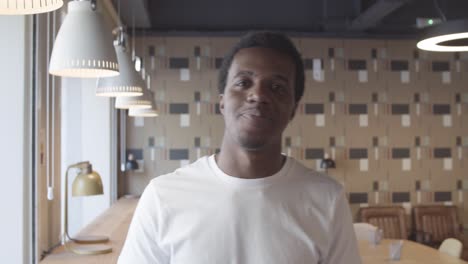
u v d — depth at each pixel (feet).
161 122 20.10
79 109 16.70
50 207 10.59
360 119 20.61
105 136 16.83
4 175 8.48
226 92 3.86
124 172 19.94
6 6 4.66
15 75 8.47
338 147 20.57
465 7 19.44
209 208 3.70
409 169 20.80
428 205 20.74
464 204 20.94
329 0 18.79
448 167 20.93
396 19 19.85
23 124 8.50
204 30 19.93
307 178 3.93
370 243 13.69
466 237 20.93
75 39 6.62
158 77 20.01
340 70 20.49
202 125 20.18
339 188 3.98
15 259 8.52
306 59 20.35
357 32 20.15
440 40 9.45
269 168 3.84
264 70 3.73
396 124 20.74
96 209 17.02
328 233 3.80
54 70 6.68
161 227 3.74
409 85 20.75
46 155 10.05
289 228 3.69
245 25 19.98
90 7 6.84
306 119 20.47
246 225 3.67
